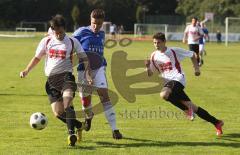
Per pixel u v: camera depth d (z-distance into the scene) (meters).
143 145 25.02
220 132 27.20
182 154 23.33
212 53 111.56
